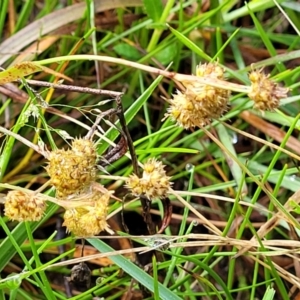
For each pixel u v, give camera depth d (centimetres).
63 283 19
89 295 17
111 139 16
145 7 20
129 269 14
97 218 12
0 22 20
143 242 18
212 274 15
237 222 19
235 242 14
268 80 11
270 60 20
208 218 20
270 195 14
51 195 15
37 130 15
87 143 12
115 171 20
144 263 19
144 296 17
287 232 20
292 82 20
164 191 12
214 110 12
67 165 12
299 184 18
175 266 17
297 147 20
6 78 14
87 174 12
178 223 20
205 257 17
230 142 20
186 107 12
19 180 20
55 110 19
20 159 20
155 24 20
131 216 20
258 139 14
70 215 12
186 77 12
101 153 16
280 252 14
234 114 20
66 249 19
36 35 20
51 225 20
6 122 20
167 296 14
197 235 14
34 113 15
